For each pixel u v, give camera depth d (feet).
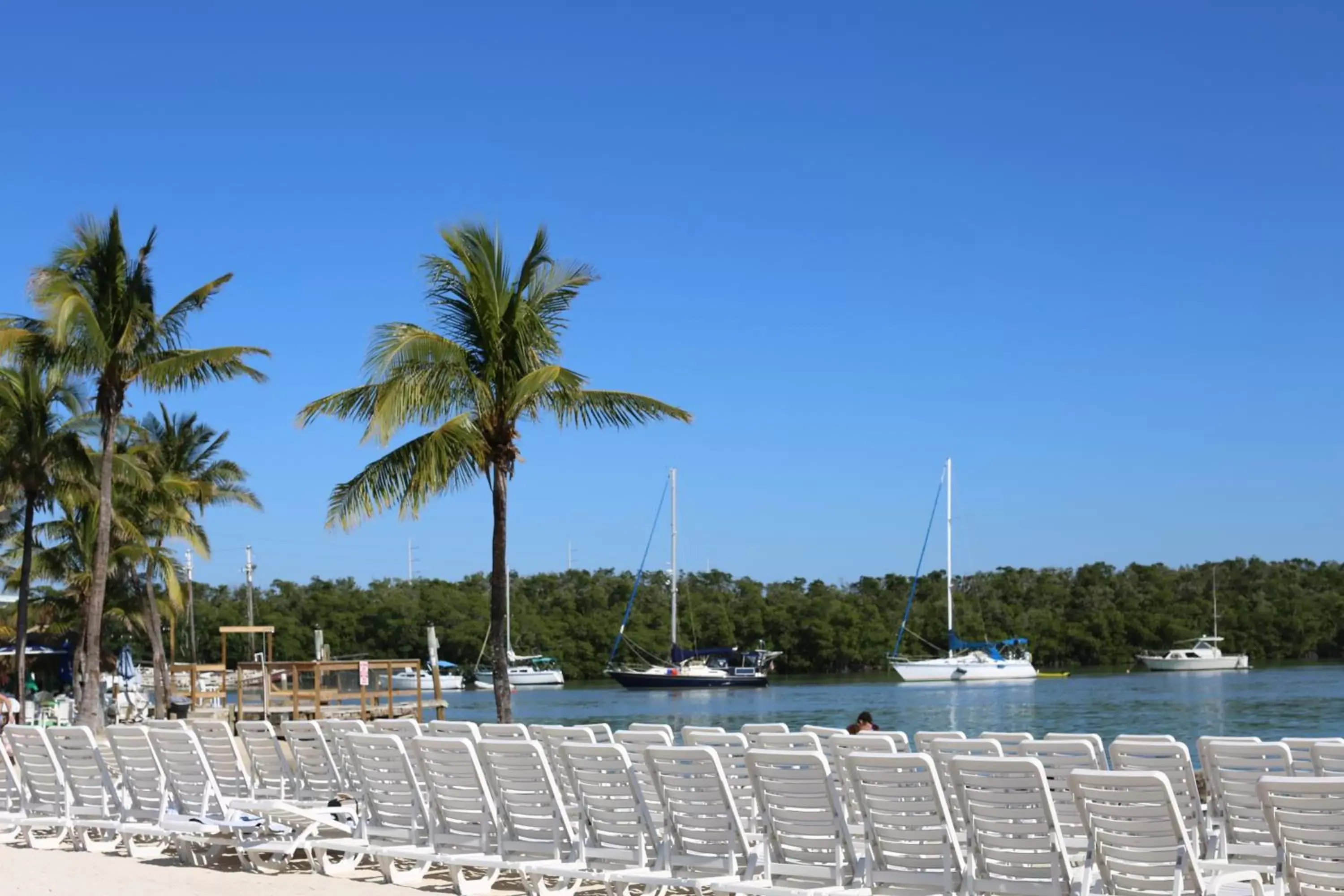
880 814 23.88
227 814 33.88
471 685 323.78
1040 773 21.66
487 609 336.49
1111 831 21.71
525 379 55.21
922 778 22.97
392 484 58.23
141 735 35.94
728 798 25.72
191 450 161.48
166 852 36.65
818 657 343.87
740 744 32.04
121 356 82.43
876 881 23.91
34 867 34.27
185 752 34.86
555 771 32.04
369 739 32.42
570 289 60.54
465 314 58.95
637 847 27.55
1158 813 20.84
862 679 330.34
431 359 55.93
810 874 24.61
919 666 293.43
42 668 178.91
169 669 181.88
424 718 110.22
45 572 143.84
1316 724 144.15
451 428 55.88
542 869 28.35
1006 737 32.40
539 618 342.64
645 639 338.54
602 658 340.39
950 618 301.84
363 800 33.14
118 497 135.95
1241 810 26.96
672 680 284.41
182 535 144.46
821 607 350.84
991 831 22.59
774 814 25.35
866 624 343.26
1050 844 21.94
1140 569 426.92
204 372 85.25
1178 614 364.58
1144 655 344.69
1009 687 279.28
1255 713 166.61
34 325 85.10
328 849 34.35
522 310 58.59
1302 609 371.76
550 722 181.27
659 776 26.78
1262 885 22.59
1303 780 20.26
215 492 158.20
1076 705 199.93
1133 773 20.94
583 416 60.90
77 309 76.89
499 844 29.73
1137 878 21.49
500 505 58.85
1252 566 437.17
